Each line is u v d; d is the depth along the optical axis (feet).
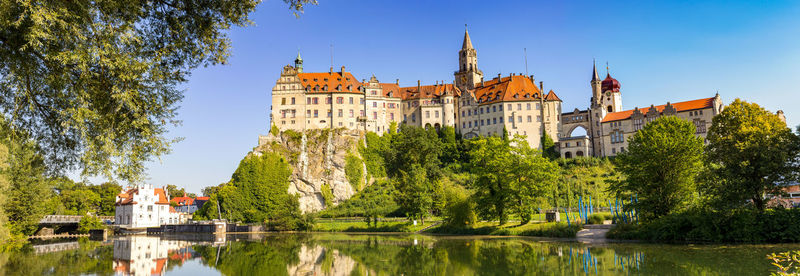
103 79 62.95
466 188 391.86
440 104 530.68
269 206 398.21
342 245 171.53
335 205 424.46
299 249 159.12
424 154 431.84
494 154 206.90
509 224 211.20
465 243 161.99
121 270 110.01
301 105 495.00
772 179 134.62
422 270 100.94
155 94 66.69
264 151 419.13
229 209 391.65
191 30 67.51
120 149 65.05
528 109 504.43
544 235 180.75
